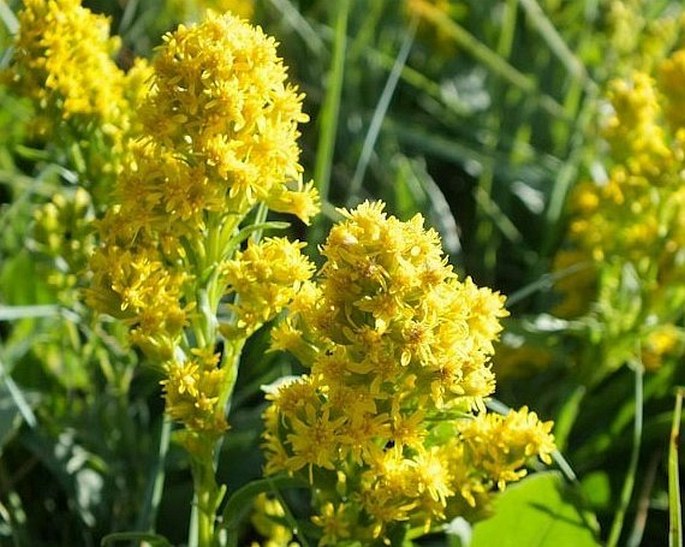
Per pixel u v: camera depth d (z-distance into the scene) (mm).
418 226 2113
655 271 3531
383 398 2174
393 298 2068
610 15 5176
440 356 2143
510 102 5379
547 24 4895
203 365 2406
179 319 2383
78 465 3406
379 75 5398
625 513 3574
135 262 2352
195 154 2279
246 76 2275
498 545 2908
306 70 5215
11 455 3547
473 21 5695
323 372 2174
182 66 2248
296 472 2348
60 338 3559
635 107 3549
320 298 2215
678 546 2543
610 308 3645
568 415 3508
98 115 2859
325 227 4148
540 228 4742
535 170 4887
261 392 3762
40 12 2797
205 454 2439
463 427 2412
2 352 3479
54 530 3461
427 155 5055
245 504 2535
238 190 2297
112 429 3473
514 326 3701
